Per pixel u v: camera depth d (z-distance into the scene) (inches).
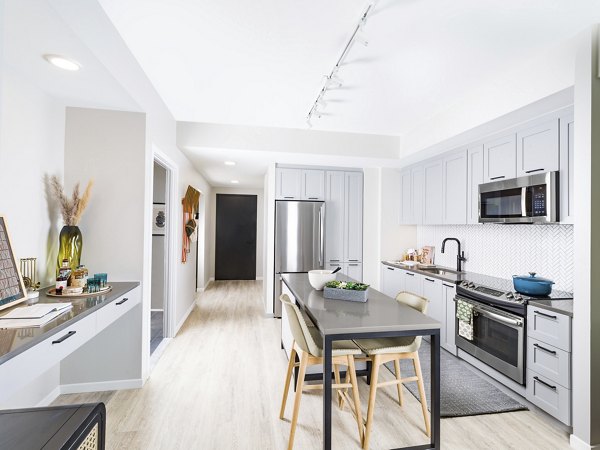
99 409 43.7
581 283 73.2
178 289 153.6
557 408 79.7
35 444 35.2
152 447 72.7
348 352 72.4
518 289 96.6
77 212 89.7
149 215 105.7
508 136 111.1
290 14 70.7
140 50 86.7
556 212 91.0
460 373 111.9
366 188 189.5
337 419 83.7
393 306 78.9
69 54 67.7
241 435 77.2
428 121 138.6
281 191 178.9
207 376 107.4
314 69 96.5
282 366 115.7
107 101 92.4
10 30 59.4
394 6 67.1
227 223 299.0
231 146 148.7
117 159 98.8
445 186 146.5
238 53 87.8
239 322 168.2
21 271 77.9
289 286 103.5
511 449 73.3
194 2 66.9
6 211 73.7
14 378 48.2
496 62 90.0
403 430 79.5
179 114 136.6
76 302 75.3
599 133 71.7
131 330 99.0
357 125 148.6
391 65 92.4
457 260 147.8
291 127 153.3
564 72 79.3
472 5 66.7
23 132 78.7
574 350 74.7
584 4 65.7
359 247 188.5
